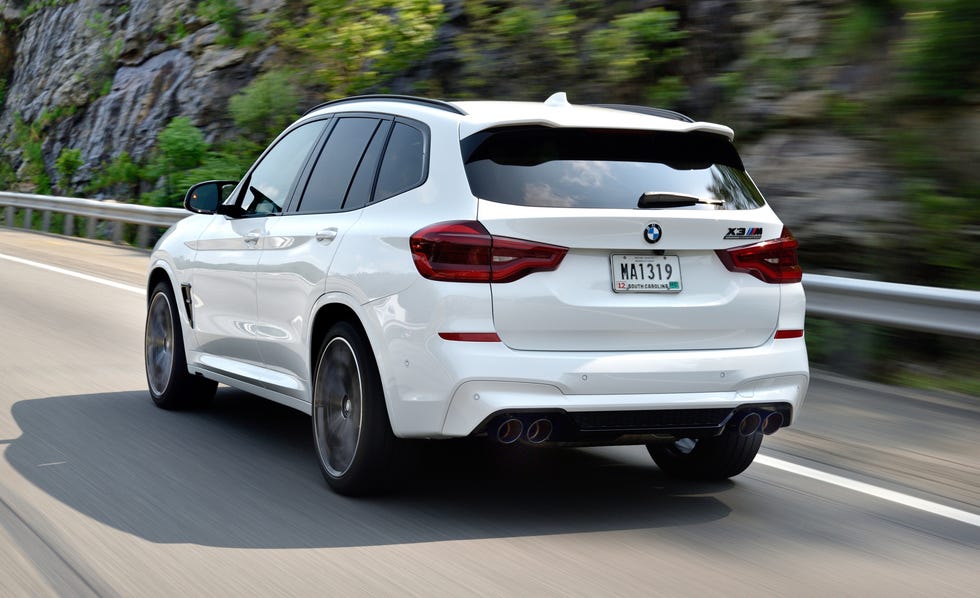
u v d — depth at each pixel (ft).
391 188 16.01
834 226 33.01
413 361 14.49
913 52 34.47
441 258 14.34
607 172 15.12
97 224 70.49
